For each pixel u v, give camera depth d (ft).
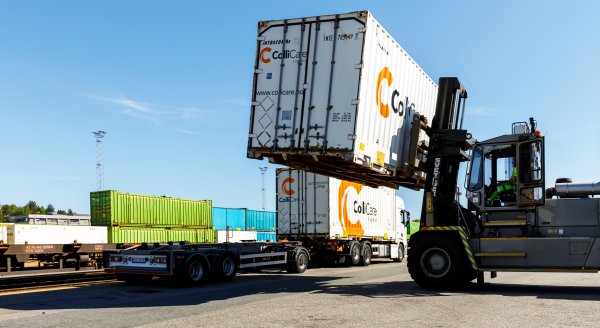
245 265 54.39
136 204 85.87
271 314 29.48
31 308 33.63
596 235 38.58
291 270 62.85
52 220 140.36
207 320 27.84
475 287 42.70
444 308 31.12
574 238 38.24
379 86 40.37
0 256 59.47
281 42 40.14
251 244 57.06
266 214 128.06
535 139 39.29
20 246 60.23
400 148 44.78
